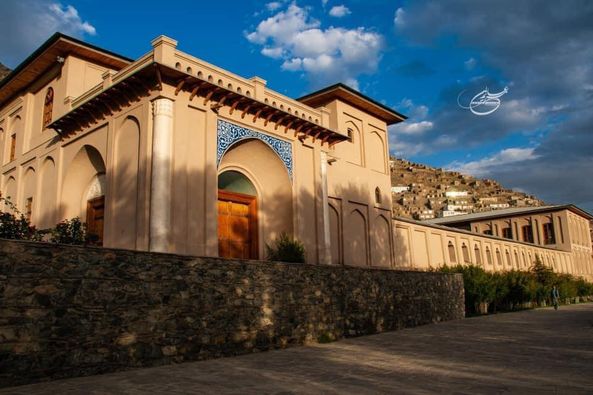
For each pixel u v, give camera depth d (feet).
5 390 22.03
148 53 45.29
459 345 39.11
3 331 23.11
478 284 82.99
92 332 26.45
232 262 35.37
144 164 43.01
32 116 67.92
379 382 23.72
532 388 21.77
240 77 51.24
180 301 31.24
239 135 50.44
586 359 30.78
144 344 28.78
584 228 190.70
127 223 44.09
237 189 57.00
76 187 56.59
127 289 28.48
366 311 48.78
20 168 66.80
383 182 82.12
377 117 83.71
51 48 59.11
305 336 40.47
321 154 61.21
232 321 34.42
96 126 50.83
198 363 30.32
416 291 59.16
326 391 21.62
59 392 21.56
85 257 26.81
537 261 126.41
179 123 44.11
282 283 39.34
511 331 50.88
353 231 73.67
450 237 113.91
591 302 139.74
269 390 21.94
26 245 24.49
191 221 43.55
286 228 55.67
